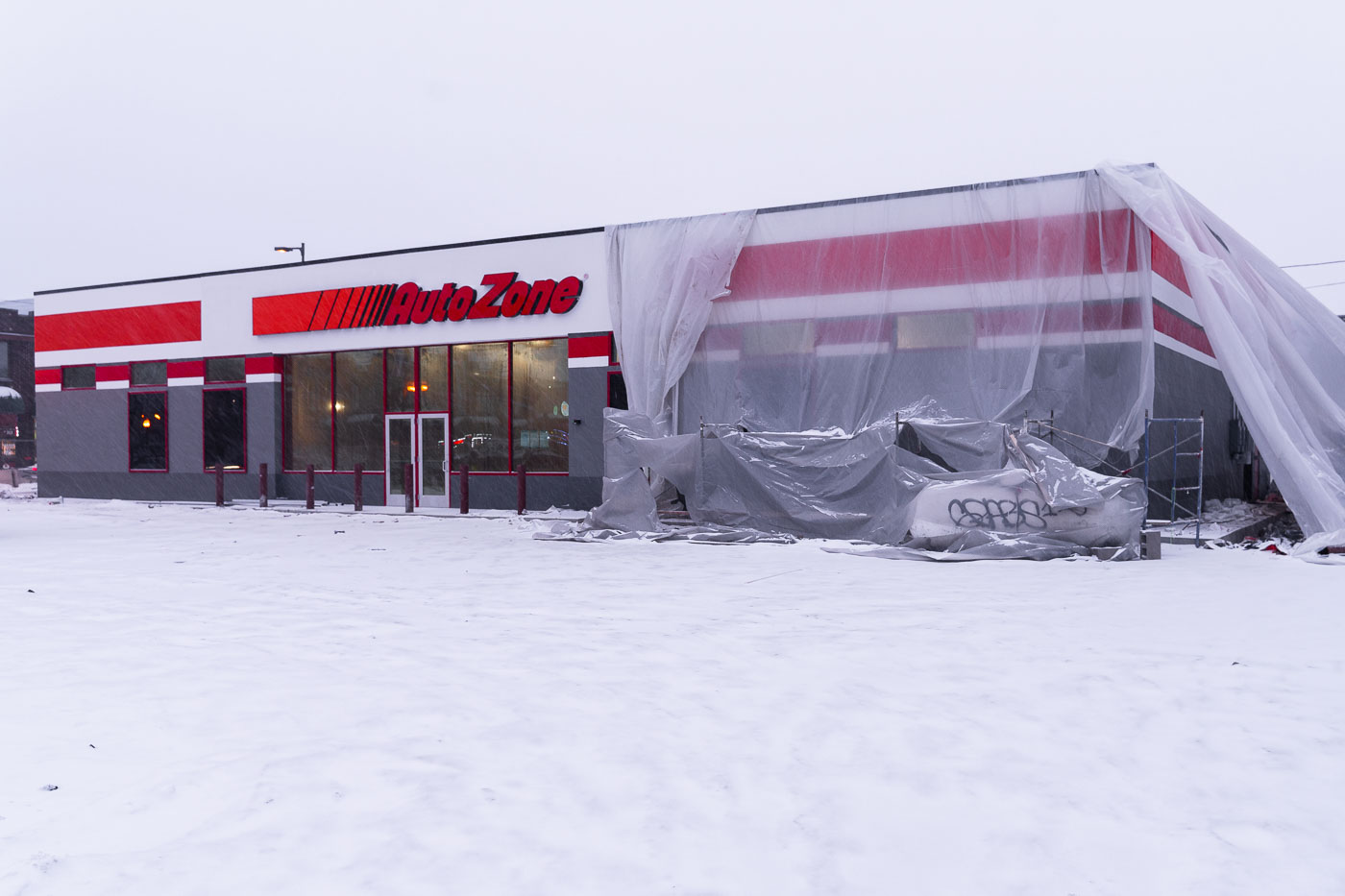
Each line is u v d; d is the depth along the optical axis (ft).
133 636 23.11
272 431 75.51
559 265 64.34
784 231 54.80
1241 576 32.81
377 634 23.25
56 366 85.05
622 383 62.28
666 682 18.22
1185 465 57.41
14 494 92.02
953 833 11.05
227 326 77.30
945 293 50.75
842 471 46.55
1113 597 28.37
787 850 10.61
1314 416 44.37
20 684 18.33
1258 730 14.85
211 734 15.06
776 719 15.65
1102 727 15.10
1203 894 9.50
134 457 81.92
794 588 31.07
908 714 15.87
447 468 69.46
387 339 71.15
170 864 10.26
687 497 50.08
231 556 40.83
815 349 53.72
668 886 9.73
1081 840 10.80
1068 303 48.21
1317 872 9.95
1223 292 43.93
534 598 28.91
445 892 9.62
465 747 14.29
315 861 10.34
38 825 11.39
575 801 12.09
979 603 27.55
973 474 41.75
